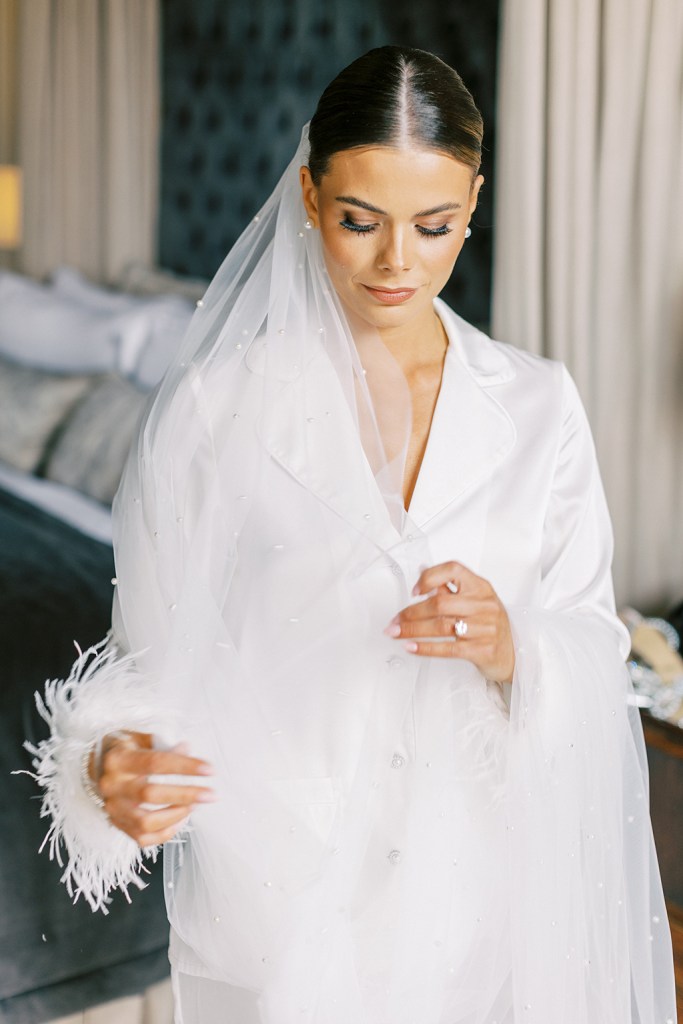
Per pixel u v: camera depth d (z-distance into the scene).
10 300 4.05
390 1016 1.20
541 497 1.30
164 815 1.09
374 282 1.17
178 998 1.32
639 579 2.56
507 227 2.49
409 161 1.10
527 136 2.41
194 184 4.20
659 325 2.44
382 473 1.25
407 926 1.19
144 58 4.28
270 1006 1.20
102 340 3.59
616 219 2.42
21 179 4.79
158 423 1.29
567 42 2.36
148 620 1.27
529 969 1.26
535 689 1.21
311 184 1.20
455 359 1.32
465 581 1.12
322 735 1.23
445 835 1.21
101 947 1.96
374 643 1.23
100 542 2.68
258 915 1.21
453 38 3.01
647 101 2.35
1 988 1.89
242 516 1.26
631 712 1.42
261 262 1.32
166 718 1.18
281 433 1.26
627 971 1.37
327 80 3.49
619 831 1.34
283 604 1.24
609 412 2.51
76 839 1.19
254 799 1.20
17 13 4.90
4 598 2.24
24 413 3.36
